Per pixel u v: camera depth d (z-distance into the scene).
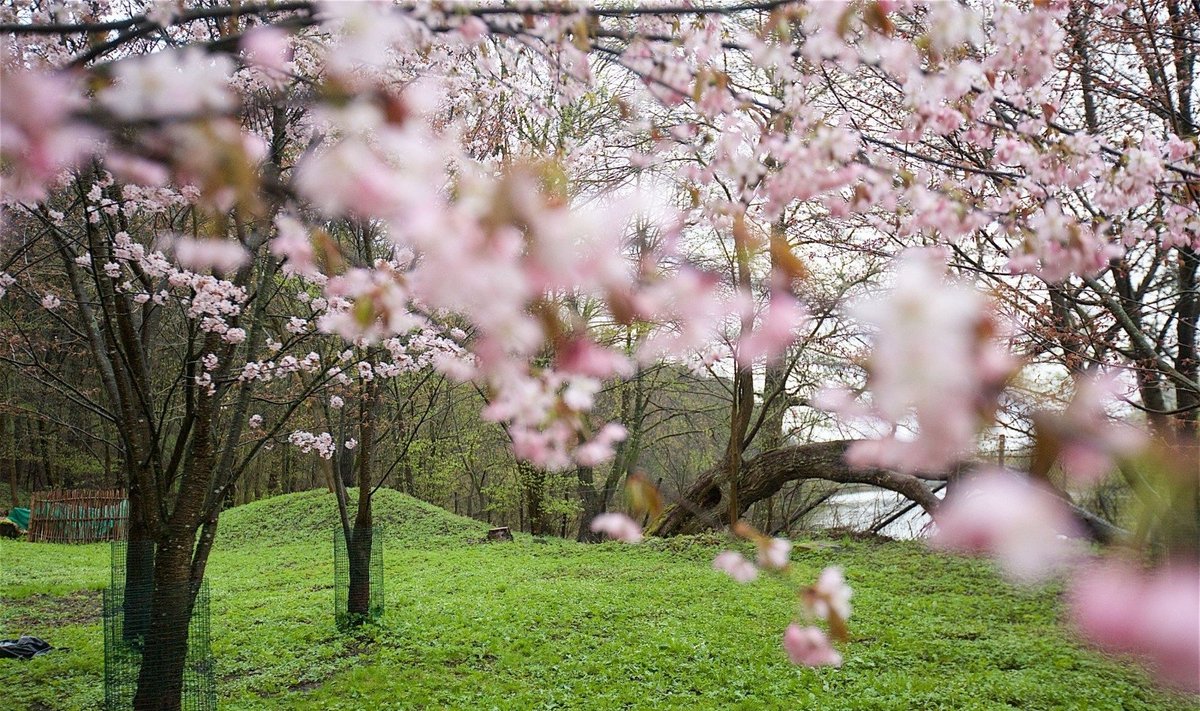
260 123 4.58
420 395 16.05
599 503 20.17
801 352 12.38
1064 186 2.64
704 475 15.53
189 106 0.88
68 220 6.35
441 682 6.59
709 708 5.84
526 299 0.94
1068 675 6.35
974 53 2.87
